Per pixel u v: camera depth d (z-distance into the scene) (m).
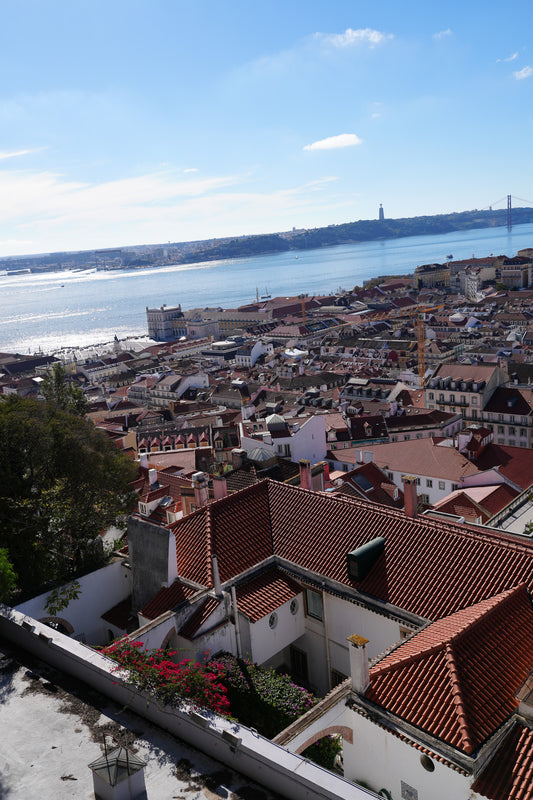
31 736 26.47
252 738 23.83
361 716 30.30
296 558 44.31
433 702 28.88
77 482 52.19
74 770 24.44
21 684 29.92
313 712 31.45
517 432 152.88
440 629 33.88
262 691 35.28
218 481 54.41
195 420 159.12
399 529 42.28
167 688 26.73
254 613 40.31
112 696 28.64
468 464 97.62
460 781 26.69
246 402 193.00
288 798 22.52
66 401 94.50
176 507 61.97
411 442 107.94
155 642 37.34
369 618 39.50
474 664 30.30
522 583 35.84
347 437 131.00
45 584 45.59
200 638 38.41
